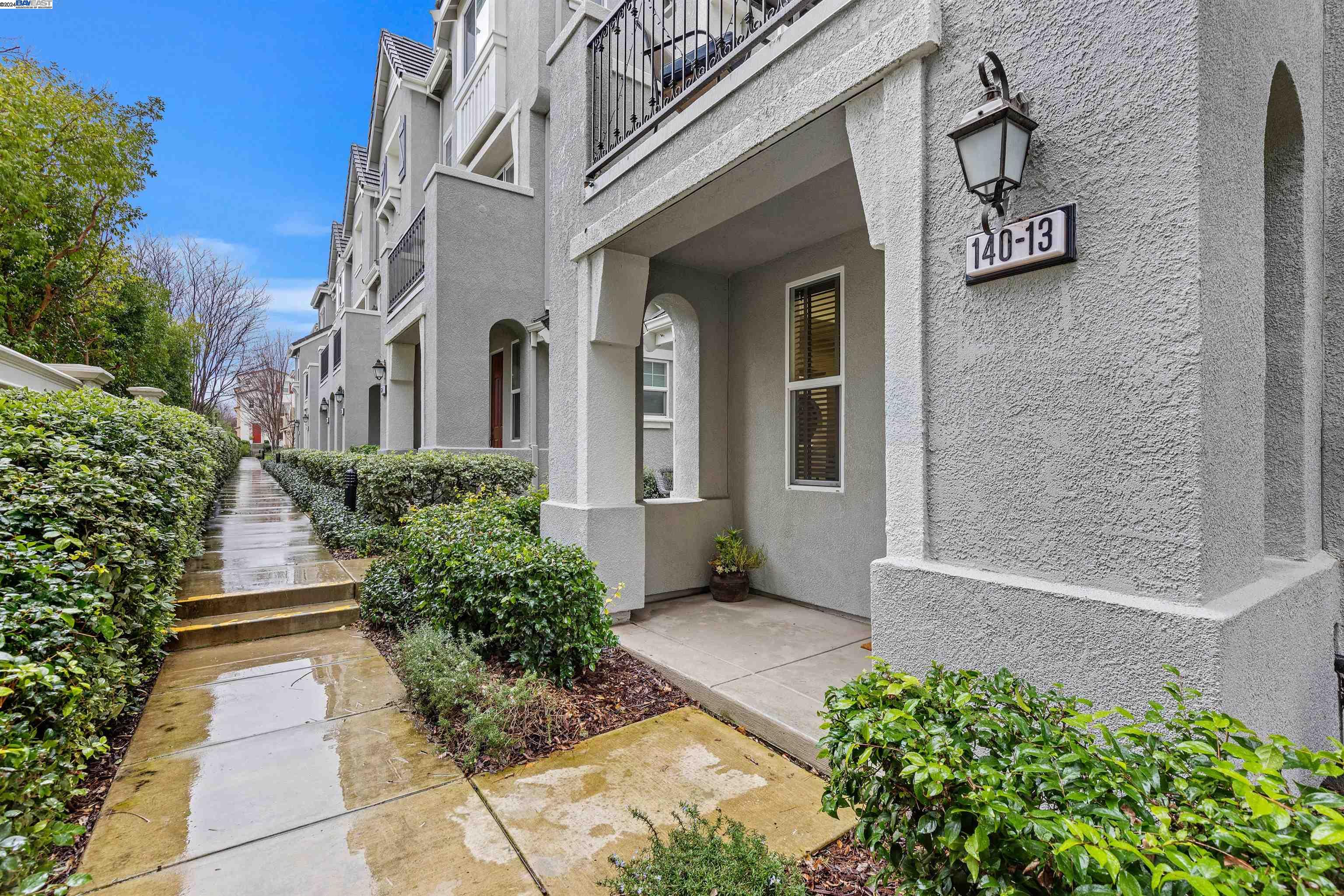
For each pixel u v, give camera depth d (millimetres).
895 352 2646
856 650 4273
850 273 4980
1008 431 2279
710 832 2070
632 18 5531
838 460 5207
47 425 3977
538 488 9289
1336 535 2768
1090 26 2049
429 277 10664
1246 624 1849
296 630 5129
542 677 3725
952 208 2441
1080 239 2076
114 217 11820
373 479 8492
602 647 4012
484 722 3018
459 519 5230
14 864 1517
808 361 5465
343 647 4801
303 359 30016
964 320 2412
